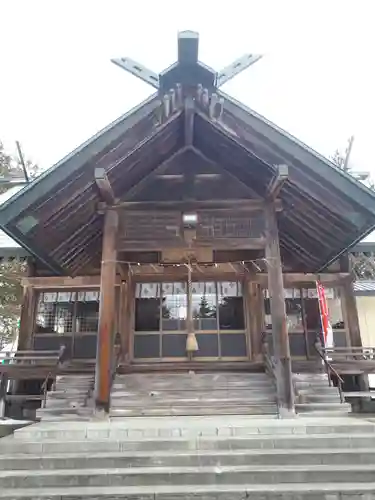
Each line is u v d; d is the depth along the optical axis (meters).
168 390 10.45
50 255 9.91
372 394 10.43
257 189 9.57
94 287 13.81
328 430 6.08
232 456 5.18
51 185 7.95
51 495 4.52
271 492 4.49
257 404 9.88
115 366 11.36
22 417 12.17
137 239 9.01
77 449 5.60
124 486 4.76
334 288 13.95
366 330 17.33
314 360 13.23
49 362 12.48
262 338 12.95
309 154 8.36
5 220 7.86
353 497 4.47
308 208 9.43
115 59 8.44
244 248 8.96
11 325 21.59
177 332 13.49
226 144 9.20
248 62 8.62
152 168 9.78
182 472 4.83
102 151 8.14
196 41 8.05
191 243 8.98
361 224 8.59
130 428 6.15
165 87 8.40
